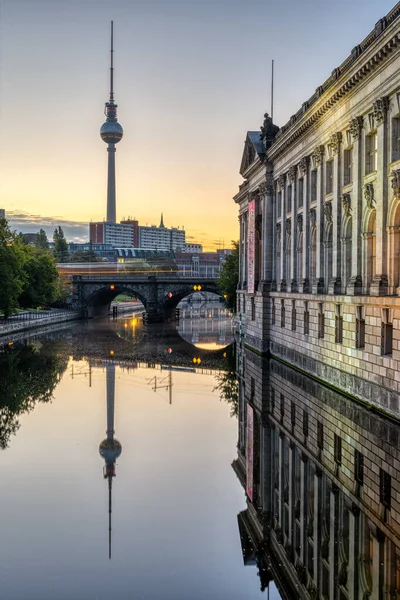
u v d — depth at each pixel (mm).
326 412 37531
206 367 61188
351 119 43000
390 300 34312
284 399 42406
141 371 58344
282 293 61438
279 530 21188
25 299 122188
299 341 55312
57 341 88000
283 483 25375
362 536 20109
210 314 170000
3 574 18078
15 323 98938
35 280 120438
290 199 63094
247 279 82125
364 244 41500
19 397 44406
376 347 37000
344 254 45906
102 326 119625
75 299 140750
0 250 90938
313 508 22594
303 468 27109
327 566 18516
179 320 142500
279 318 63938
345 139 45594
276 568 18812
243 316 86438
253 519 22062
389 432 32094
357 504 22516
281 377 52688
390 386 34812
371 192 39844
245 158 79938
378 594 16469
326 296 46500
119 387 49188
